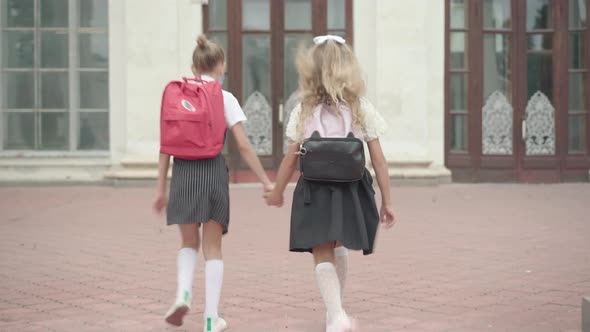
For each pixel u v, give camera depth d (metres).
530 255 7.89
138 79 15.55
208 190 4.68
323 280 4.38
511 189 15.12
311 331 5.00
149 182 15.34
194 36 15.70
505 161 16.28
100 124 16.03
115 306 5.74
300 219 4.39
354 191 4.39
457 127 16.22
